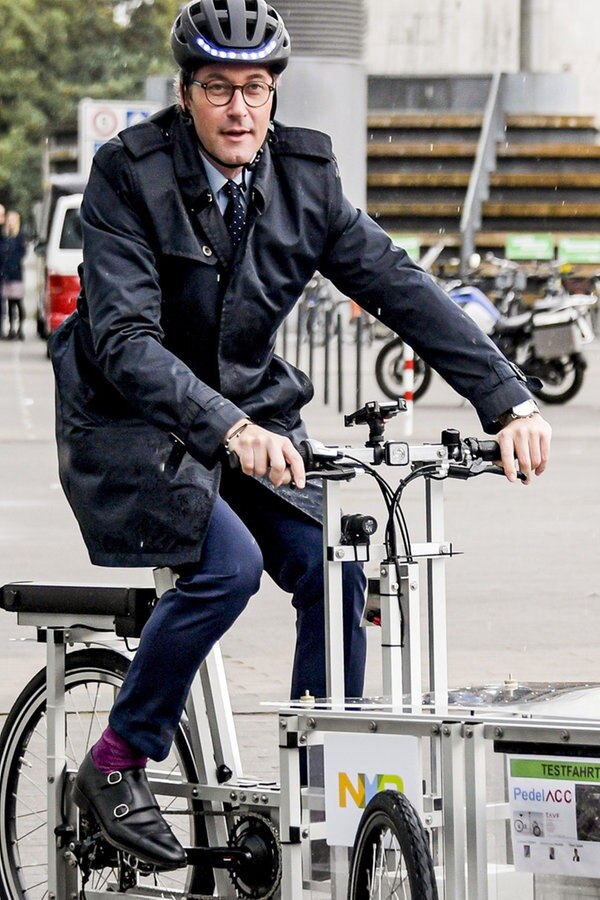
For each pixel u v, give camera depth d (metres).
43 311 46.06
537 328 29.84
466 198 54.62
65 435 6.20
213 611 5.93
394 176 55.06
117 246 6.01
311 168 6.27
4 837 6.79
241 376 6.22
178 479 5.97
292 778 5.57
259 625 12.65
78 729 7.39
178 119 6.15
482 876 5.21
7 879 6.78
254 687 10.57
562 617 12.79
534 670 10.95
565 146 55.88
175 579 6.13
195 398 5.67
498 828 5.35
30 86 84.25
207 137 6.05
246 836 6.16
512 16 61.78
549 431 6.03
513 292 35.41
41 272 48.75
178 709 6.04
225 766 6.30
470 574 14.62
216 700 6.31
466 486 20.30
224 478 6.34
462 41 62.00
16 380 34.16
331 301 40.06
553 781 5.14
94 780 6.09
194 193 6.08
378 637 12.06
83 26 85.94
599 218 55.09
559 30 61.78
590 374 37.81
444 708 5.42
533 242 49.59
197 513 5.95
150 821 6.06
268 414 6.34
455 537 16.61
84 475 6.13
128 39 86.56
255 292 6.16
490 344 6.31
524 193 55.44
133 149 6.07
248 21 5.98
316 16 39.22
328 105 39.22
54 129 62.34
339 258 6.36
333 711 5.48
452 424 26.36
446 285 33.91
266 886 6.12
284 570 6.35
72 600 6.39
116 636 6.58
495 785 5.29
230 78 5.99
